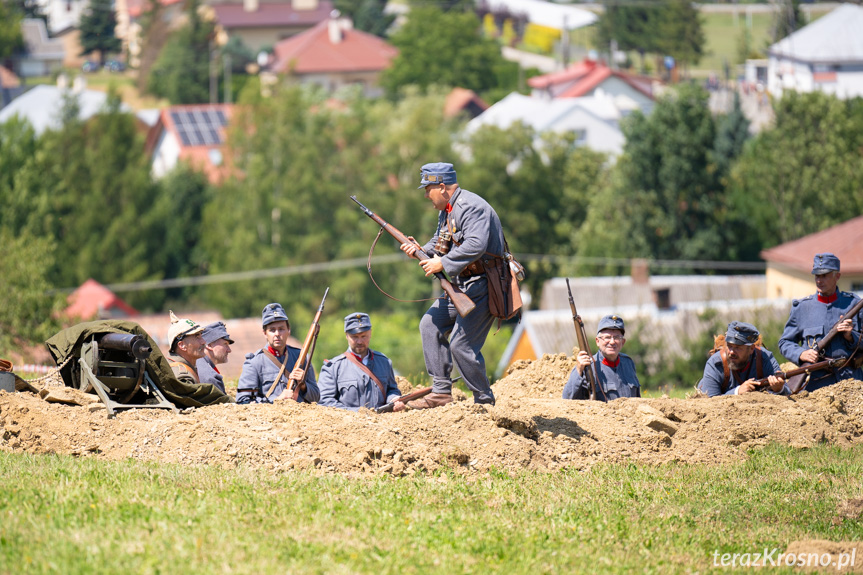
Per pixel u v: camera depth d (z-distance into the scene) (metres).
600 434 36.03
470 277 32.50
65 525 24.27
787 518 29.22
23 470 29.06
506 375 47.97
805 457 35.69
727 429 37.59
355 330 37.91
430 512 27.34
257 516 25.75
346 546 24.25
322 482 29.69
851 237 179.62
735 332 41.00
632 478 32.62
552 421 36.19
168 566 22.25
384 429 32.97
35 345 108.06
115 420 33.16
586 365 39.69
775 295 190.88
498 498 29.22
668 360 133.75
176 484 28.33
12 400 33.53
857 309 40.56
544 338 144.88
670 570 24.62
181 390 35.09
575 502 29.42
